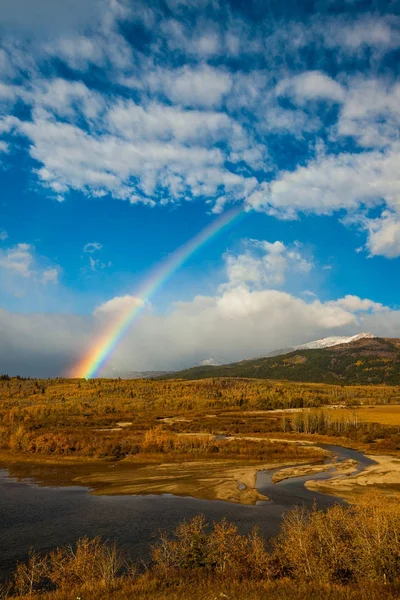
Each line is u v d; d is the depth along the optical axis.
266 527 34.22
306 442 93.94
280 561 20.88
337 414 136.00
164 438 79.12
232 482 53.97
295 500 44.59
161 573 20.95
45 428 110.38
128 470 63.22
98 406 173.25
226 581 18.61
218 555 22.12
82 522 36.53
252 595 16.03
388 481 53.25
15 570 25.31
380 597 15.08
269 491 49.03
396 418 127.06
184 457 72.12
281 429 113.31
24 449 76.56
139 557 27.17
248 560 21.27
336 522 21.67
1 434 87.06
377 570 18.25
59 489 51.00
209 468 64.38
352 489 49.53
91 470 63.53
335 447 87.81
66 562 23.89
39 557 27.64
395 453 78.38
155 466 66.12
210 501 44.38
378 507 21.73
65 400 199.50
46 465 67.50
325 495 46.91
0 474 61.19
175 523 35.97
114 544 30.33
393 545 18.56
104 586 19.02
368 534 19.69
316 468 64.06
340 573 19.06
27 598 18.55
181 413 161.12
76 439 82.38
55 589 21.75
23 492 49.28
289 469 63.34
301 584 17.39
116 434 95.69
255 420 134.00
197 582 19.06
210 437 91.25
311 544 20.41
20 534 33.22
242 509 40.84
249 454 73.56
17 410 148.12
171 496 46.91
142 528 34.53
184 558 22.53
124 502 44.12
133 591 17.86
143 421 131.75
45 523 36.31
